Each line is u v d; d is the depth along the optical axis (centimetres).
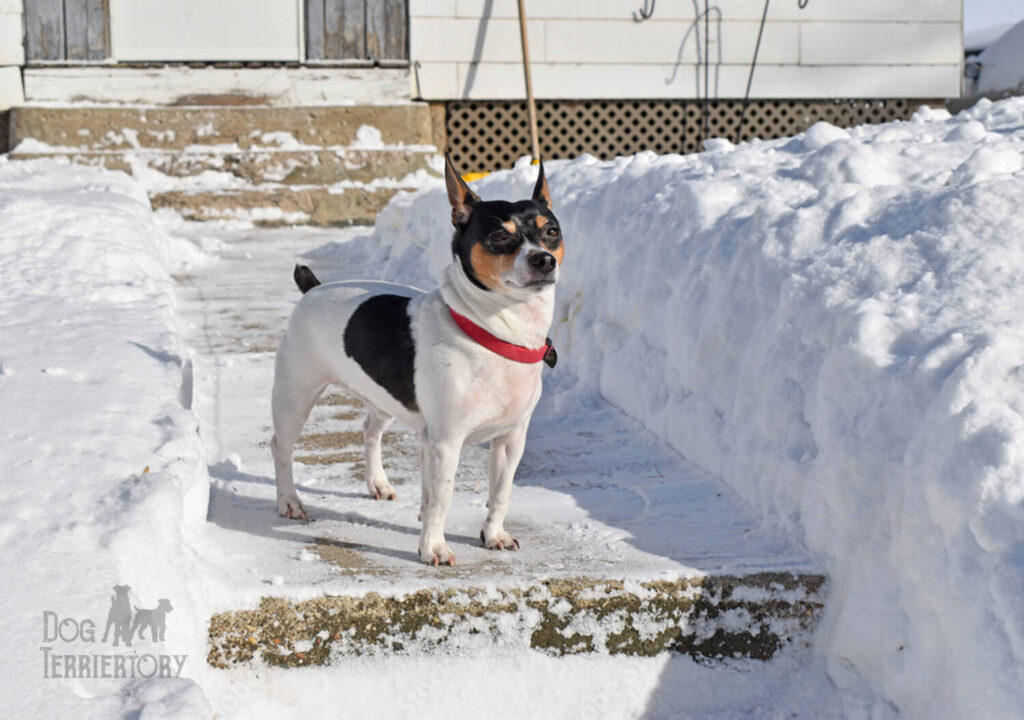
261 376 536
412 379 312
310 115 1164
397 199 911
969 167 393
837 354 331
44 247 592
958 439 277
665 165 538
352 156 1145
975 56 1712
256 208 1104
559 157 1266
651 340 471
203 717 220
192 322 649
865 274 356
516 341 304
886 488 300
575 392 510
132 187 912
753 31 1254
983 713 247
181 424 341
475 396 304
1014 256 334
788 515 339
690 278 441
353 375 330
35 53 1148
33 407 344
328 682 287
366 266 858
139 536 267
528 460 428
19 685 221
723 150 563
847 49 1269
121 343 421
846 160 434
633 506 370
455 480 405
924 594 276
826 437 325
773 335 373
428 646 292
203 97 1172
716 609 305
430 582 293
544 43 1226
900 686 280
